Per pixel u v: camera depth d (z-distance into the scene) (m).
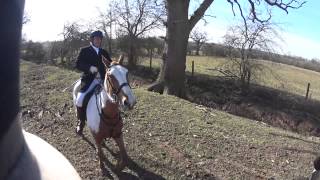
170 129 10.96
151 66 30.25
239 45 26.91
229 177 9.09
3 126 0.86
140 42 30.78
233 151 10.31
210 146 10.33
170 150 9.83
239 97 25.06
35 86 13.84
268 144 11.05
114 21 30.77
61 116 11.51
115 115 8.09
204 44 35.34
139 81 27.38
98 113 8.13
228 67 27.42
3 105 0.85
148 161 9.22
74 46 29.39
